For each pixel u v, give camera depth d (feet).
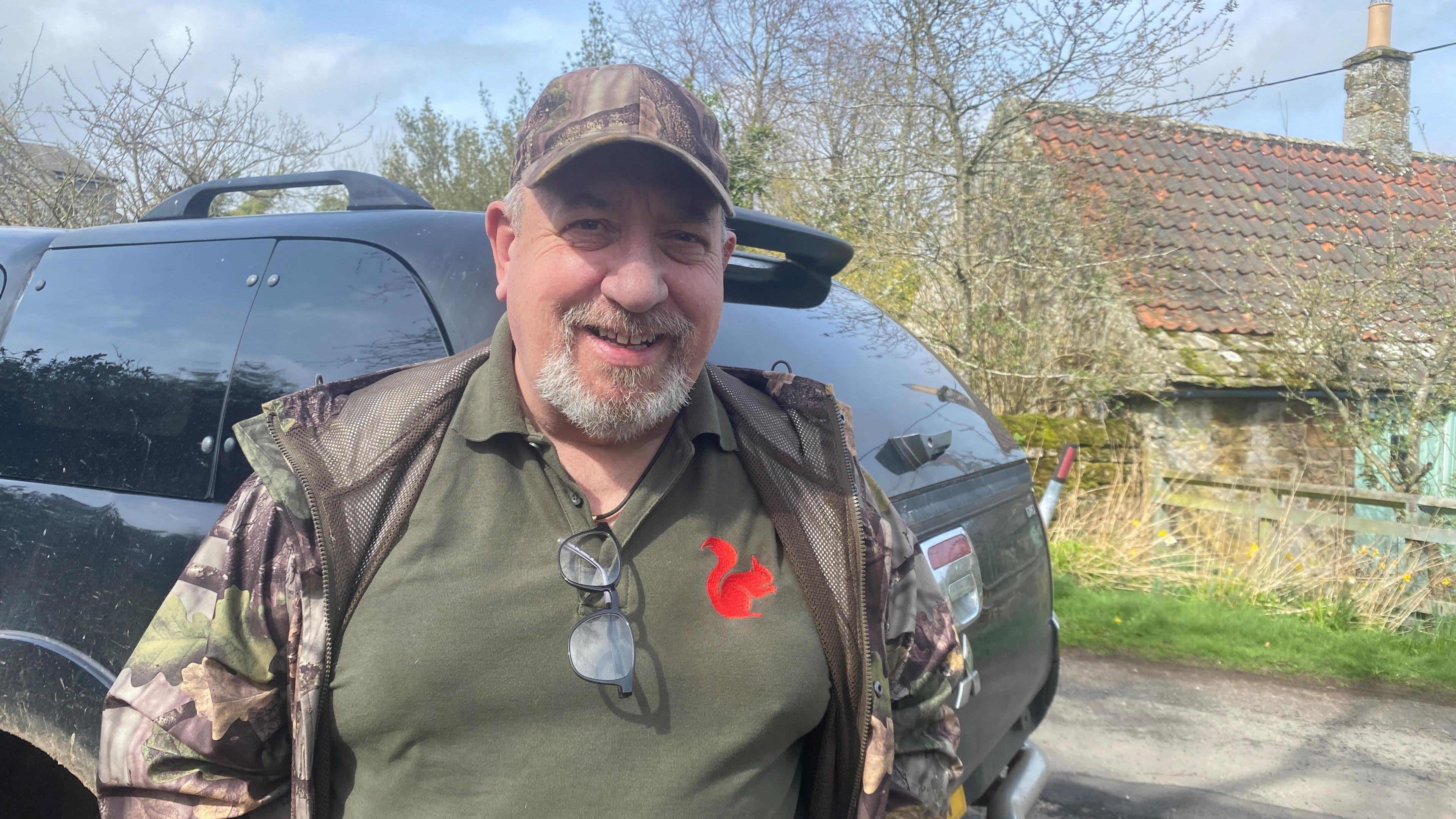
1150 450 27.27
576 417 4.15
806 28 35.58
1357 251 29.66
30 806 6.76
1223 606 20.08
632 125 4.03
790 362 6.96
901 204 26.86
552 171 3.95
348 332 6.35
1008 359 26.11
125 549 6.37
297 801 3.77
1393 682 16.51
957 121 25.91
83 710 6.06
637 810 3.79
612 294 4.00
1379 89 38.83
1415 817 11.76
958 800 6.45
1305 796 12.24
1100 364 26.61
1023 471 8.92
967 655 6.45
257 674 3.89
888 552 4.42
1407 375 25.22
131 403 6.96
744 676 3.96
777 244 7.51
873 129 27.25
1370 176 36.91
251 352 6.64
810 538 4.23
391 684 3.72
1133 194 28.43
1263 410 27.99
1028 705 8.22
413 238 6.46
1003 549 7.64
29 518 6.91
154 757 3.76
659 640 3.95
